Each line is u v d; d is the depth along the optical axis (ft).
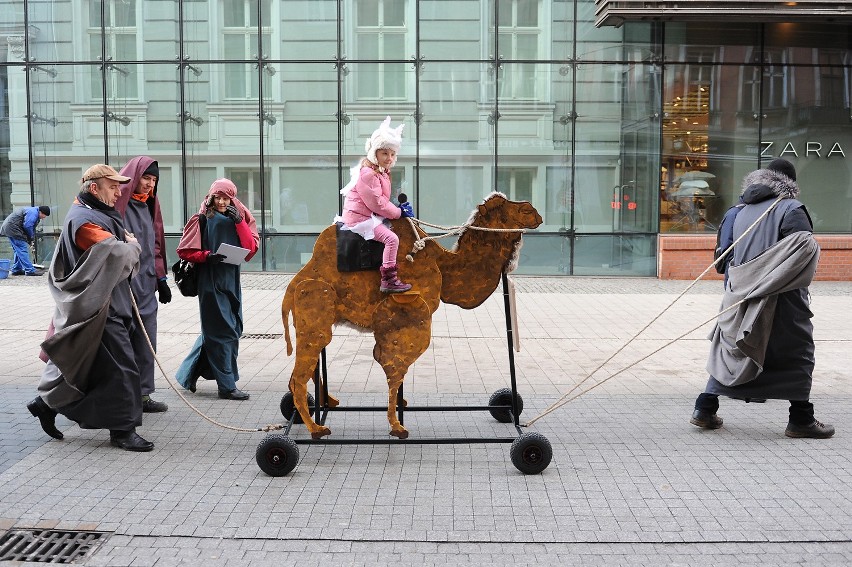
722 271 21.15
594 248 55.47
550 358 29.09
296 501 15.26
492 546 13.35
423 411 21.25
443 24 54.13
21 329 33.40
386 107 54.65
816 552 13.17
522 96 54.54
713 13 50.78
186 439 19.25
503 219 18.04
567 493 15.72
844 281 54.70
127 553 13.07
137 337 20.68
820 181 55.98
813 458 17.89
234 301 23.11
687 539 13.62
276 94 54.65
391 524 14.19
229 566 12.63
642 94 54.65
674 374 26.66
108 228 18.04
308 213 55.42
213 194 22.61
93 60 54.75
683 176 55.16
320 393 19.93
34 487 15.89
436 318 37.70
